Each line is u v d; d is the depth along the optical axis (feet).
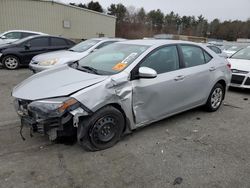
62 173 9.90
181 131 14.17
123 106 11.75
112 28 108.06
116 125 11.84
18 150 11.48
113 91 11.24
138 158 11.12
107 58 13.64
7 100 18.63
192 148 12.23
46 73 13.00
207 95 16.65
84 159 10.89
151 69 11.98
